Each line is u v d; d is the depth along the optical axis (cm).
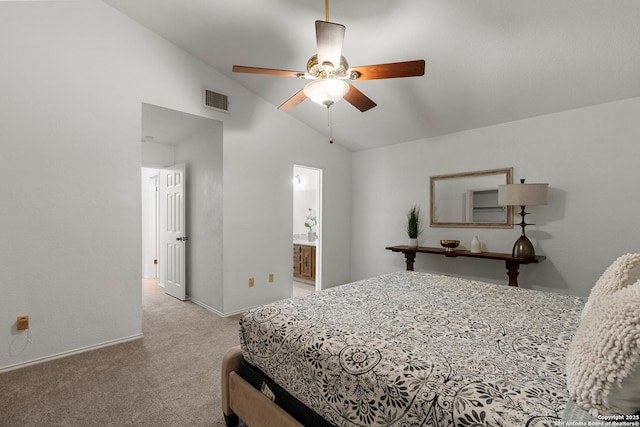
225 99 344
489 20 222
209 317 341
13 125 227
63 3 248
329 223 461
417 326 144
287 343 139
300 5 238
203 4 256
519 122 322
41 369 225
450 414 87
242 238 360
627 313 76
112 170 271
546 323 146
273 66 321
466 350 118
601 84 254
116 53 273
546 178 305
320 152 446
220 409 181
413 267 385
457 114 334
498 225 336
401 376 102
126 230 279
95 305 262
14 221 228
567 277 295
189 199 411
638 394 71
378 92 328
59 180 246
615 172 269
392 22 239
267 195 384
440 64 273
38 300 237
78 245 255
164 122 345
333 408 117
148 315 348
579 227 288
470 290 210
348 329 140
